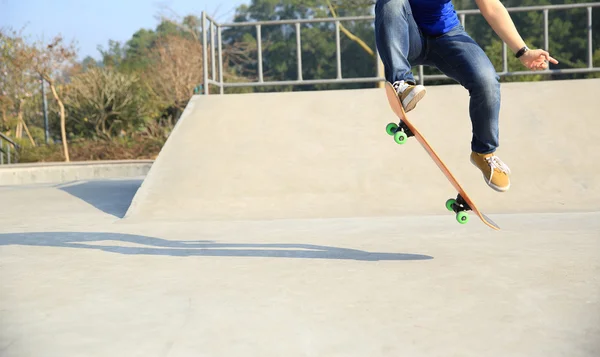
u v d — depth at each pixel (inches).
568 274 108.2
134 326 85.4
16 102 903.1
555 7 342.0
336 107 262.8
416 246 137.9
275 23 350.6
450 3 119.6
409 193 205.9
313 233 159.9
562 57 1143.6
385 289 101.4
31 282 111.5
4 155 761.0
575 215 178.4
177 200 207.8
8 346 78.4
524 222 168.7
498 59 871.7
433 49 119.1
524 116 247.1
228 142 242.1
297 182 215.3
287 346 76.5
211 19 335.9
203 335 81.2
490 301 93.4
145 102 873.5
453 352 73.4
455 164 220.8
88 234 166.2
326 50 1386.6
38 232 171.0
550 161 219.9
